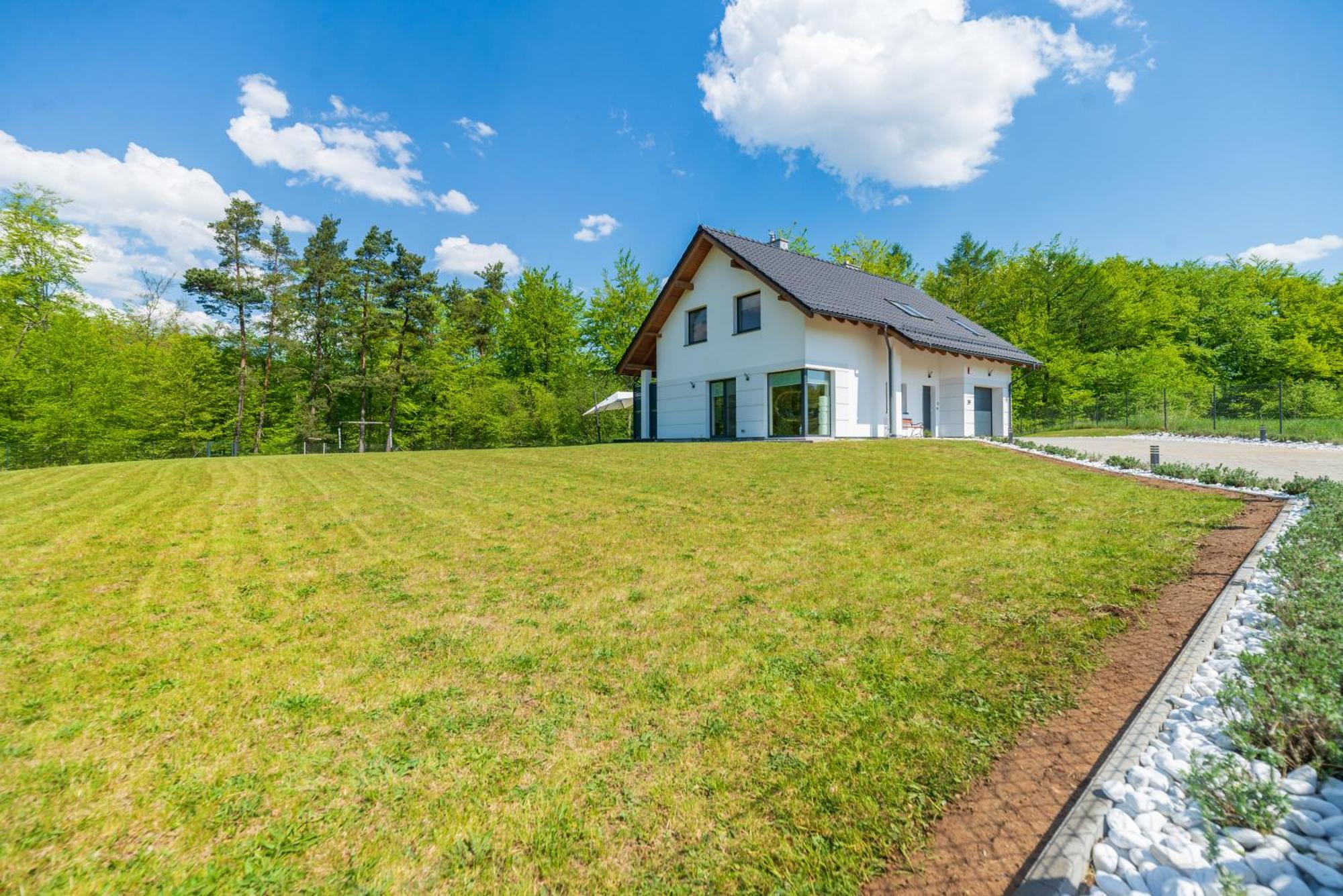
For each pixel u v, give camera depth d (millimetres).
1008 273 35531
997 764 2484
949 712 2887
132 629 4070
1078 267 33094
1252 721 2414
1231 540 5652
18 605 4477
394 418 34000
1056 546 5684
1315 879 1728
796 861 1983
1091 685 3125
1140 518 6719
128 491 9359
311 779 2479
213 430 30984
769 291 16859
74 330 26016
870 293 19531
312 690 3242
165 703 3094
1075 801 2217
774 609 4320
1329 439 17672
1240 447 16422
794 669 3377
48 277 25234
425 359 34750
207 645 3816
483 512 7758
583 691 3199
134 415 28703
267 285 29953
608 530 6758
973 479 9336
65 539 6332
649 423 21734
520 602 4582
